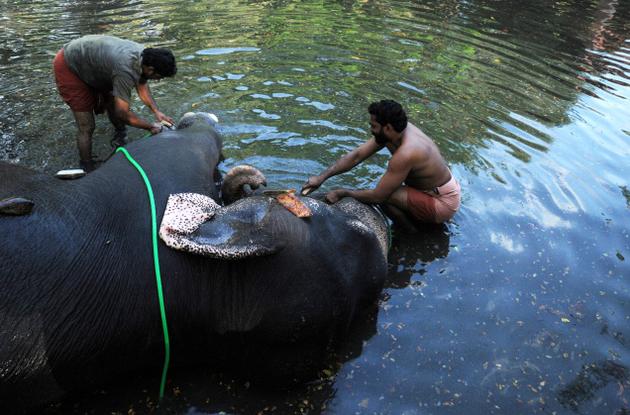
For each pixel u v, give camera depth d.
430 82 7.00
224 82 6.62
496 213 4.64
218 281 3.07
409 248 4.24
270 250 2.92
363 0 10.69
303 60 7.46
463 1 11.11
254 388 3.18
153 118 5.71
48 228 2.76
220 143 4.84
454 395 3.07
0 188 2.97
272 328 3.01
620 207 4.79
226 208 3.25
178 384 3.18
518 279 3.95
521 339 3.46
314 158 5.12
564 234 4.42
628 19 10.74
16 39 7.77
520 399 3.06
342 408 3.00
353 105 6.23
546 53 8.39
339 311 3.16
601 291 3.88
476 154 5.44
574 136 5.93
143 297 2.93
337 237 3.24
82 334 2.74
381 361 3.28
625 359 3.36
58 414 2.95
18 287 2.56
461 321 3.57
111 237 2.95
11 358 2.53
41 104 5.94
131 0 9.95
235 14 9.34
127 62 4.70
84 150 5.01
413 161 4.09
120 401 3.05
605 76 7.65
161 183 3.44
